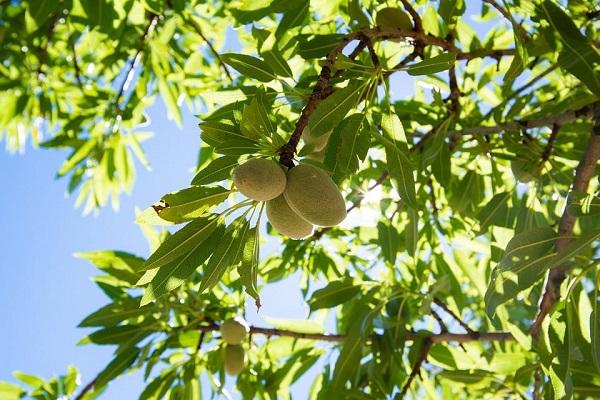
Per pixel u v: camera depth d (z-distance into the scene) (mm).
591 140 2979
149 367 3736
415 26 2805
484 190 3934
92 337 3729
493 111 3707
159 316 3797
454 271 4125
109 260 3814
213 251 2086
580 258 2949
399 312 3781
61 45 5344
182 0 4258
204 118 2777
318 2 3377
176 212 2018
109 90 5371
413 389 4086
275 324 3918
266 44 2922
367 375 3865
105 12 3627
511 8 3256
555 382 2572
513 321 4008
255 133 2064
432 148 3066
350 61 2238
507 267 2602
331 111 2111
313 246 4301
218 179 2053
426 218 4156
